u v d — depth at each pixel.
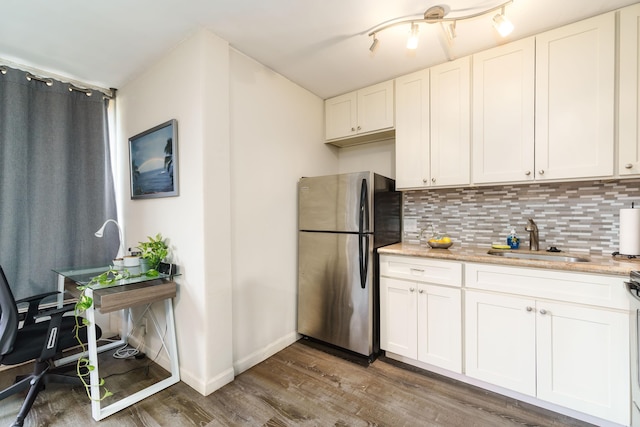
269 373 2.10
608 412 1.49
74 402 1.78
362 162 3.10
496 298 1.80
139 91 2.42
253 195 2.25
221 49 1.94
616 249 1.89
